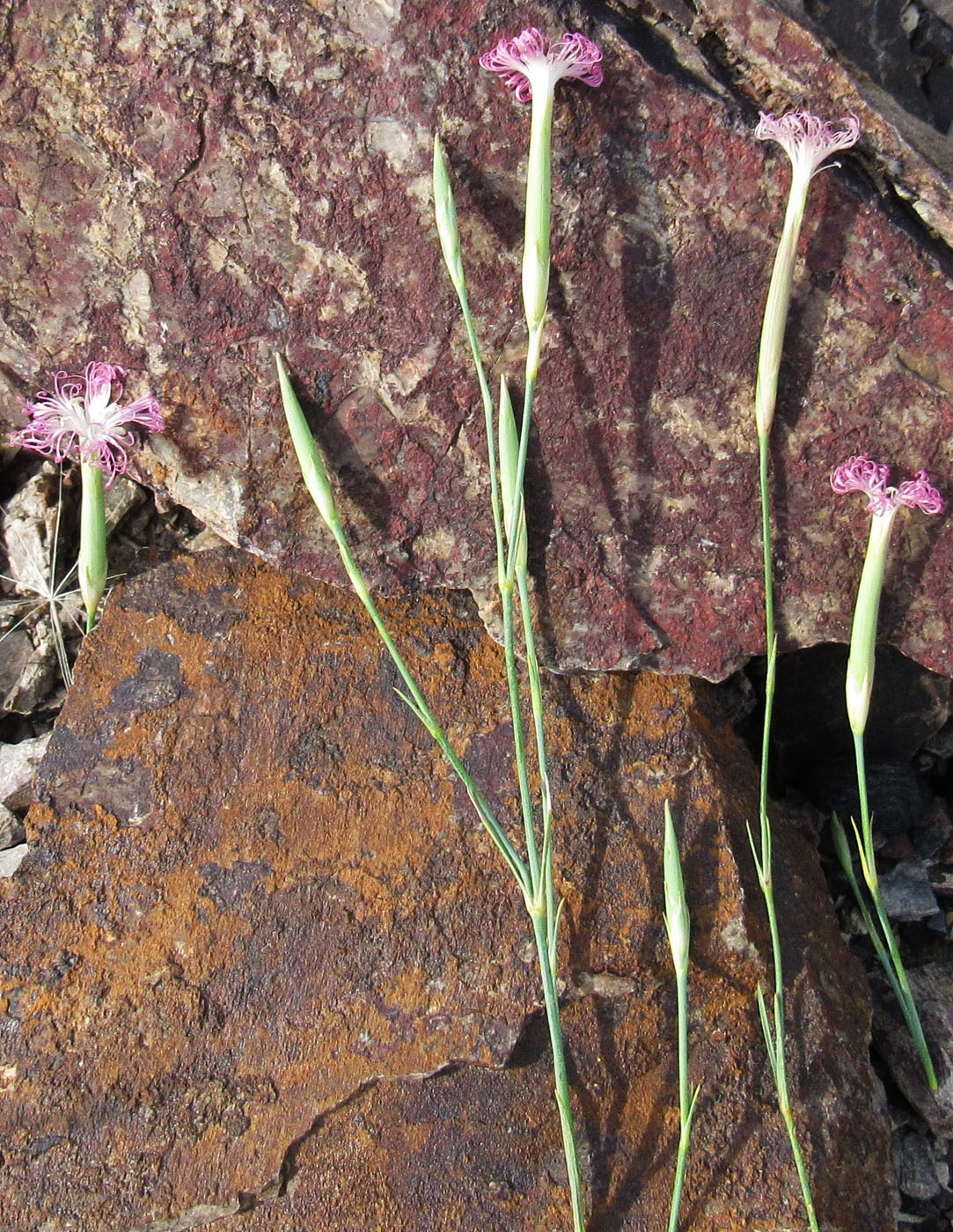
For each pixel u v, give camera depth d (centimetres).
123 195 18
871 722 23
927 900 23
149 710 20
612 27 17
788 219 17
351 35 17
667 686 21
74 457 21
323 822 19
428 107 18
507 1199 17
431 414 19
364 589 18
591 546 20
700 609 20
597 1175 18
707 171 18
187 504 20
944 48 25
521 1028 18
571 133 18
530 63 17
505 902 19
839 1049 19
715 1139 18
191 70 18
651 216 18
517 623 20
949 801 24
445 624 21
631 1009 18
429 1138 18
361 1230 17
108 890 19
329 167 18
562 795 20
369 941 19
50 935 19
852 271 18
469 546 20
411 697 20
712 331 19
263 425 19
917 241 18
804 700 23
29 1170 17
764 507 18
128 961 18
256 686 20
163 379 19
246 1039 18
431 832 19
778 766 24
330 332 19
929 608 20
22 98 18
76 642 23
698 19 18
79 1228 17
